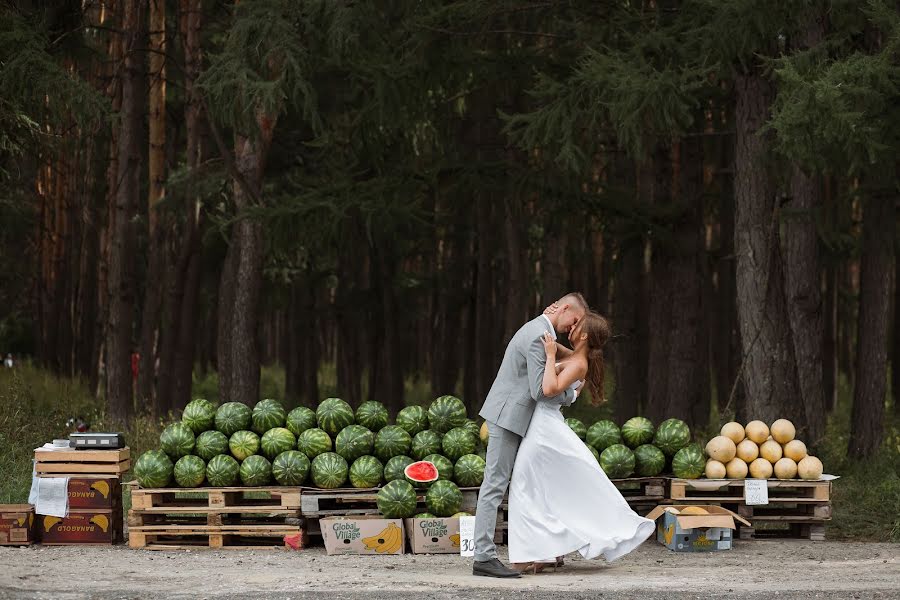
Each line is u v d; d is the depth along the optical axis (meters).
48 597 9.59
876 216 22.53
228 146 30.23
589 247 34.22
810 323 21.45
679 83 15.92
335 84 25.66
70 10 22.56
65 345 38.44
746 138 18.50
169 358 29.92
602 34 21.67
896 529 14.38
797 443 14.08
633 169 29.66
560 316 11.66
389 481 13.17
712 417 29.38
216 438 13.19
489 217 31.83
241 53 18.83
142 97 27.27
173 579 10.74
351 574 11.18
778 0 15.16
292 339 41.19
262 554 12.60
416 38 20.92
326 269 35.31
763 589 10.45
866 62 13.78
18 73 18.62
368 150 24.22
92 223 33.72
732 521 13.04
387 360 34.09
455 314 35.59
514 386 11.42
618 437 14.12
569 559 12.54
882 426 22.22
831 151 14.64
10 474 17.12
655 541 13.87
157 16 29.95
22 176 27.89
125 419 23.53
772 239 18.75
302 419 13.42
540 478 11.34
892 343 37.25
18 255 40.06
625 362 28.25
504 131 18.19
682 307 24.94
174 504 13.27
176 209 29.12
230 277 27.83
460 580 10.85
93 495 13.01
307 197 22.97
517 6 21.47
